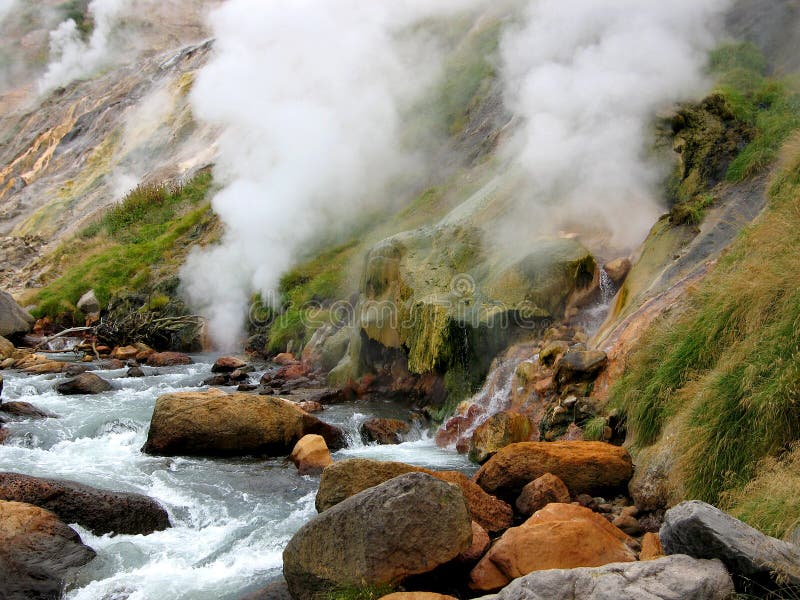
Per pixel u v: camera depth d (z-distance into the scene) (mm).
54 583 4965
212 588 4996
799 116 8938
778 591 3514
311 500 6590
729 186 8922
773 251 5988
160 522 6031
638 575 3590
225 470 7406
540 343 8914
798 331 4949
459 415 8719
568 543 4551
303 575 4594
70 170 31641
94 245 23359
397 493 4598
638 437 6191
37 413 9195
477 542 4887
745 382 5000
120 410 9711
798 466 4391
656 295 7723
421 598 4164
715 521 3729
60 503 5688
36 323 19422
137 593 4922
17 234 27750
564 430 7059
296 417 8195
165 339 17109
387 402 10547
